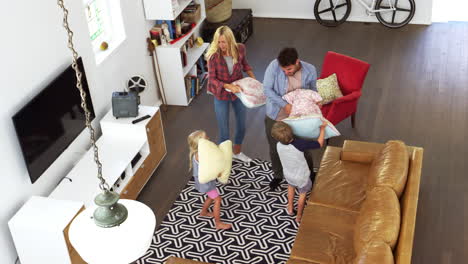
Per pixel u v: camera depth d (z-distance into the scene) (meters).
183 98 7.01
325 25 9.02
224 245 4.93
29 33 4.45
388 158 4.41
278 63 4.89
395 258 3.72
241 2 9.58
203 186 4.81
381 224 3.76
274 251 4.83
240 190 5.56
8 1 4.19
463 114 6.50
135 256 2.22
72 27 5.02
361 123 6.48
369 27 8.85
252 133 6.44
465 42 8.13
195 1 7.43
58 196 4.81
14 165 4.45
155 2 6.41
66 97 4.91
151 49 6.63
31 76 4.53
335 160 5.12
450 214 5.07
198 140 4.68
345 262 4.08
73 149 5.27
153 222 2.26
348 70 6.00
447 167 5.67
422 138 6.14
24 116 4.35
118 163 5.19
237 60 5.33
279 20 9.41
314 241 4.28
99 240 2.18
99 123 5.72
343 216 4.50
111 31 6.01
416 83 7.18
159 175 5.85
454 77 7.26
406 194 4.14
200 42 7.48
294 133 4.79
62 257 4.38
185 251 4.89
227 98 5.45
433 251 4.70
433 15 8.98
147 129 5.54
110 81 5.85
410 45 8.16
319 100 4.91
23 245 4.38
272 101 5.04
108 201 2.14
